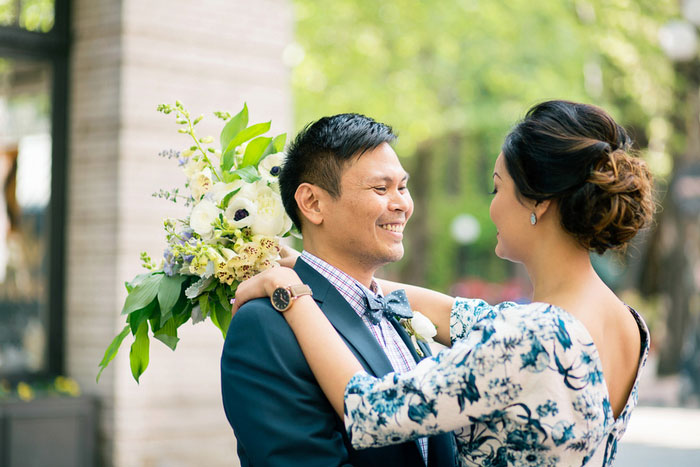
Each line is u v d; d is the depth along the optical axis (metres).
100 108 5.57
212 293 2.28
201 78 5.75
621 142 1.96
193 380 5.64
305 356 1.97
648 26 14.07
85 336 5.60
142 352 2.34
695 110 14.57
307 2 14.47
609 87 14.70
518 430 1.82
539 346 1.79
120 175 5.46
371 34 14.53
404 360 2.21
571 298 1.89
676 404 11.62
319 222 2.13
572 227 1.88
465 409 1.81
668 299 14.88
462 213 27.58
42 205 5.75
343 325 2.08
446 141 22.56
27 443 5.23
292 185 2.17
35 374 5.68
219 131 5.81
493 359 1.80
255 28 5.98
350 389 1.89
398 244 2.13
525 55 13.89
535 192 1.89
